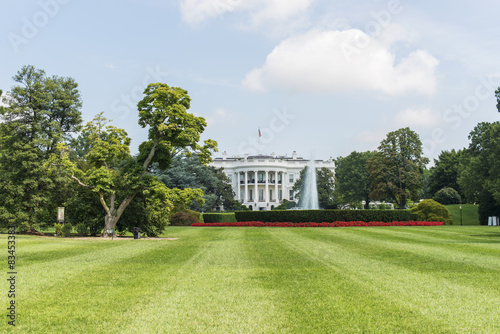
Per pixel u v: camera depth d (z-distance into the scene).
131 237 25.44
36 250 16.11
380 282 9.16
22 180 30.33
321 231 28.55
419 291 8.26
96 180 23.84
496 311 6.81
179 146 26.69
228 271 10.73
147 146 26.38
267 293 8.04
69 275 10.09
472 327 5.99
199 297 7.70
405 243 19.11
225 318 6.36
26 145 30.30
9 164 30.73
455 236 23.69
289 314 6.59
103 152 24.52
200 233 28.19
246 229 32.19
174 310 6.79
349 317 6.44
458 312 6.73
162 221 26.39
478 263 12.27
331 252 15.27
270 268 11.26
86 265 11.84
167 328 5.88
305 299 7.55
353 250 15.98
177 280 9.41
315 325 6.04
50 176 31.25
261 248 16.91
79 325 6.04
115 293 8.06
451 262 12.48
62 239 22.56
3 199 29.77
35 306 7.10
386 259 13.21
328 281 9.28
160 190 24.02
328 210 37.06
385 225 36.25
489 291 8.30
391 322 6.19
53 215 31.06
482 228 32.69
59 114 34.09
